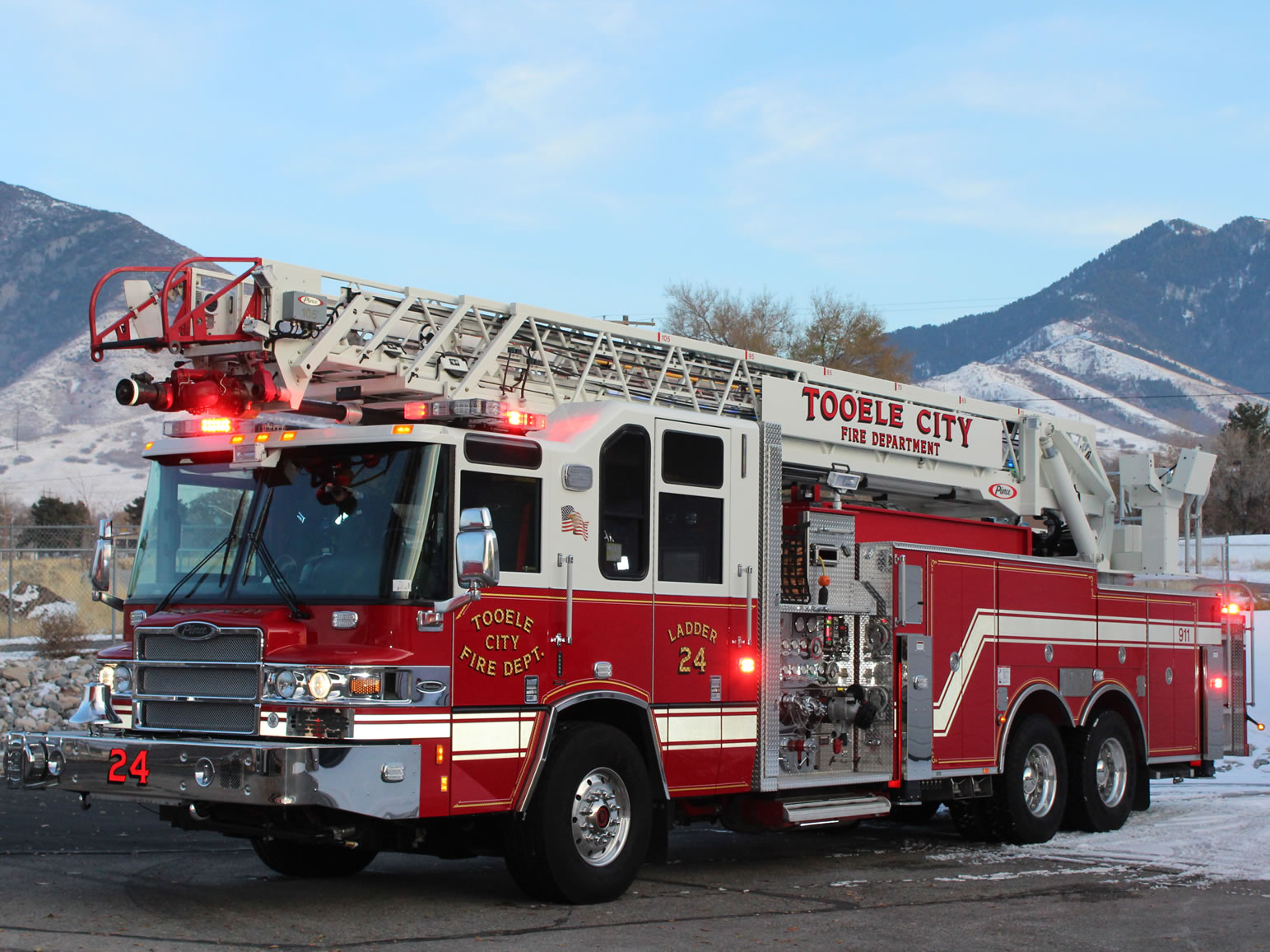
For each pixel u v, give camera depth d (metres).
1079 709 11.12
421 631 6.61
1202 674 12.99
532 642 7.16
